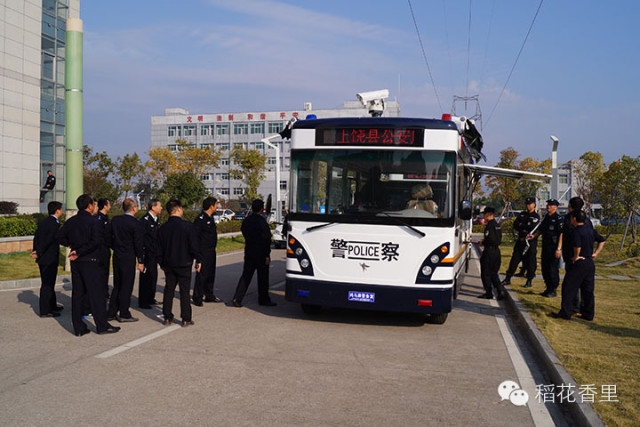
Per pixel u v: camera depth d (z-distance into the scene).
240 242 25.17
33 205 30.41
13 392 4.95
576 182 40.62
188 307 7.91
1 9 28.33
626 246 24.22
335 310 9.45
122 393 4.95
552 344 6.71
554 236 10.62
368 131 7.88
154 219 9.55
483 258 11.27
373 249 7.71
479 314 9.50
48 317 8.34
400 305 7.62
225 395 4.95
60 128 33.41
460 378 5.69
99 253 7.36
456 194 7.77
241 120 94.06
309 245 7.95
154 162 60.62
